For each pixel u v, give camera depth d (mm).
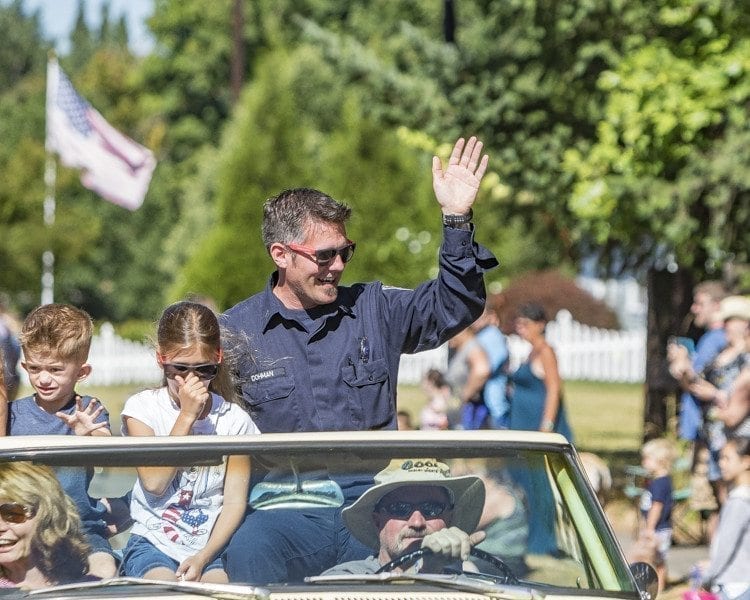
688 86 27734
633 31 31656
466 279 11758
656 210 28797
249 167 77938
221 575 9242
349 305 11883
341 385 11625
